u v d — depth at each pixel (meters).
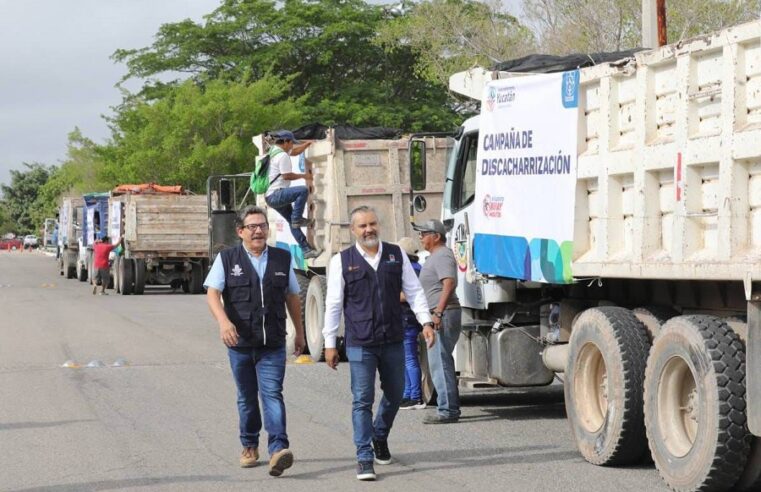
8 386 29.73
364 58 122.62
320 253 36.38
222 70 122.00
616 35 66.69
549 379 24.20
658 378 17.39
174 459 19.98
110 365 34.53
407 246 26.61
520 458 19.97
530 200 21.61
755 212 15.62
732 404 15.93
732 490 16.83
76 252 103.75
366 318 18.17
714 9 59.75
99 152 116.38
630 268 18.30
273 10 124.56
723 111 16.17
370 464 18.11
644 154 18.09
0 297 72.94
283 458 18.06
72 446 21.28
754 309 15.44
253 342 18.33
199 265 78.44
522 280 23.08
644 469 18.91
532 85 21.64
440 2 78.06
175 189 83.06
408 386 26.03
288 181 37.38
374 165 35.34
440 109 118.06
